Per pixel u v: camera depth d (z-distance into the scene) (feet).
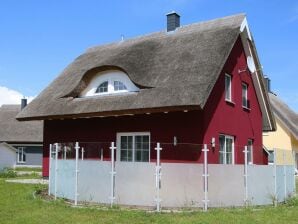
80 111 61.00
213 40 59.62
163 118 56.29
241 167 44.37
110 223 33.88
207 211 39.24
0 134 158.40
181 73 54.90
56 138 69.62
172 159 46.93
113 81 62.64
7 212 38.47
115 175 42.91
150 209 40.65
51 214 37.32
